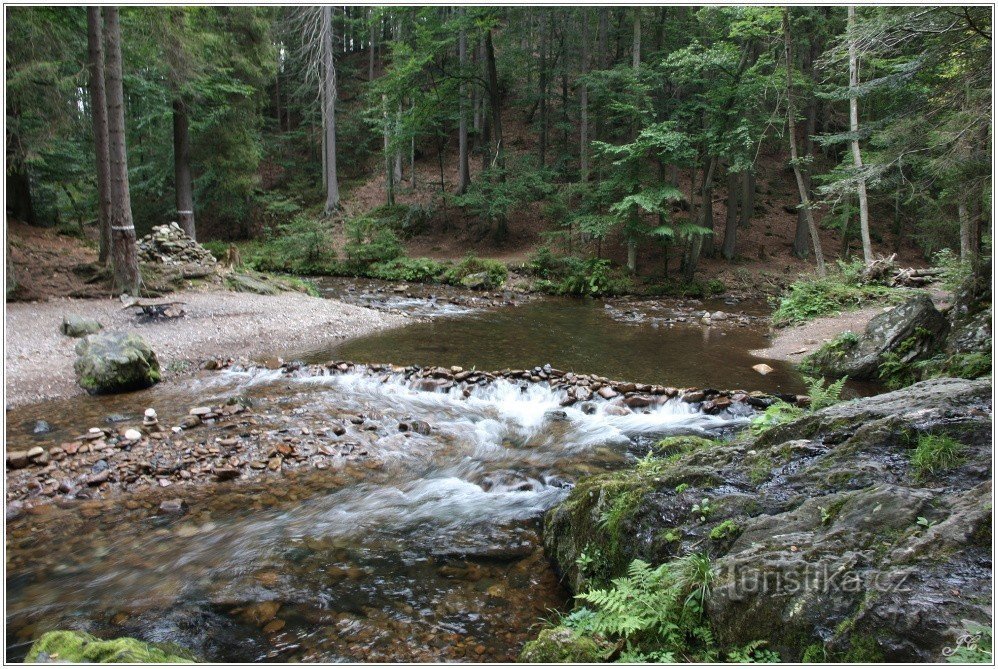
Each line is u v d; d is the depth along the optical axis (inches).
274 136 1476.4
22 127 686.5
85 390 349.7
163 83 836.0
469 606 152.4
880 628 97.0
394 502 217.5
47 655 104.7
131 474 235.6
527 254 1077.1
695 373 424.8
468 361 456.1
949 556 105.5
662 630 115.4
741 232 1103.6
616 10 1176.8
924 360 379.9
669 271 974.4
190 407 323.6
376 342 520.1
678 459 185.9
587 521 164.9
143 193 1201.4
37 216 902.4
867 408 169.2
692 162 908.0
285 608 151.6
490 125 1454.2
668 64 832.3
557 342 536.1
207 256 732.7
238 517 204.4
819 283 637.3
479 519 203.8
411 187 1381.6
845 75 697.0
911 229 1076.5
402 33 1359.5
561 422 317.7
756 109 862.5
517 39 1302.9
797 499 140.9
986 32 368.8
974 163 398.9
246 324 535.8
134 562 174.6
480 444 282.5
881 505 122.6
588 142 1194.0
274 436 279.4
